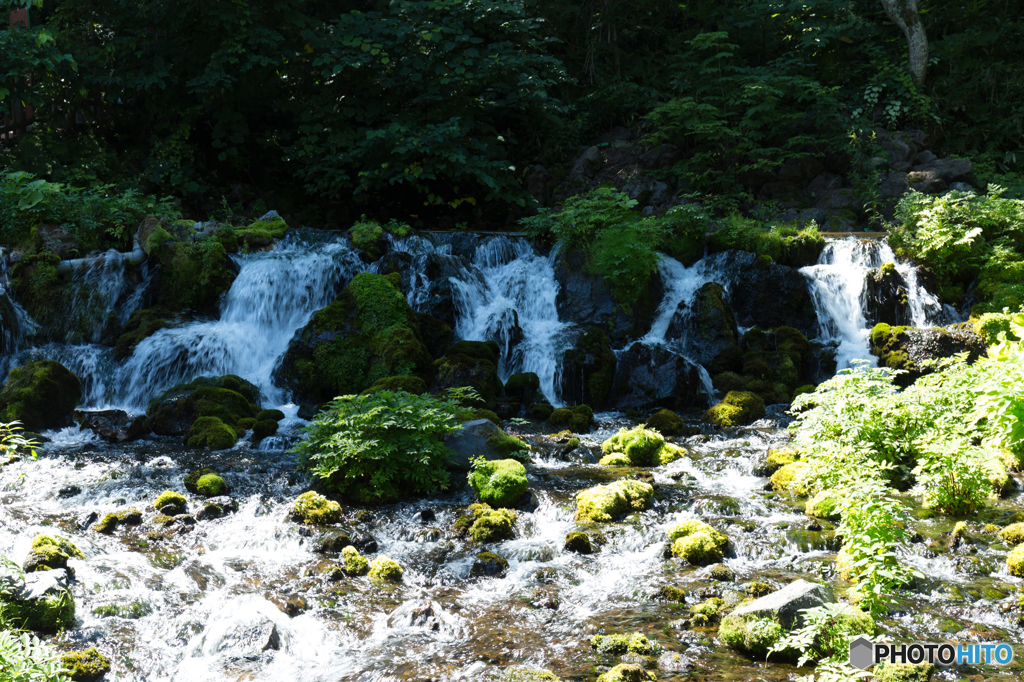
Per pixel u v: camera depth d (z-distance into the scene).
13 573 5.09
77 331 12.77
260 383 12.23
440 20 17.52
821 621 4.48
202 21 16.53
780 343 13.01
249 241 14.19
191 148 16.97
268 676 4.61
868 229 17.30
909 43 20.73
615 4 21.52
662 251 14.88
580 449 9.66
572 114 21.14
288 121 18.83
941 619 5.20
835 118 18.84
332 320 12.12
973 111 20.81
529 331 13.38
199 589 5.76
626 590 5.78
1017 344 8.21
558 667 4.64
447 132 16.33
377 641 5.07
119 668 4.66
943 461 6.97
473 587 5.95
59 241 13.25
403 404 8.14
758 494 7.90
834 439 7.64
